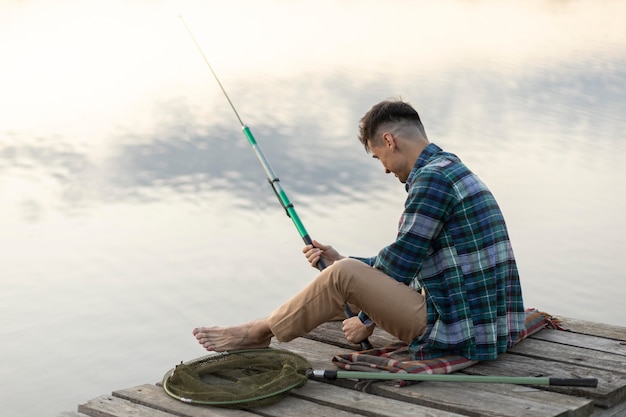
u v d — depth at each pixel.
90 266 7.17
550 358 3.56
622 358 3.56
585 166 9.87
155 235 7.87
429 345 3.40
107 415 3.13
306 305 3.46
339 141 10.95
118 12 24.50
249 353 3.58
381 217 8.31
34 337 5.96
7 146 10.86
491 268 3.41
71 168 9.95
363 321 3.60
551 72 15.59
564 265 7.14
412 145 3.47
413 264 3.38
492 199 3.45
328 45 19.05
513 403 3.10
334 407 3.16
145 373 5.53
